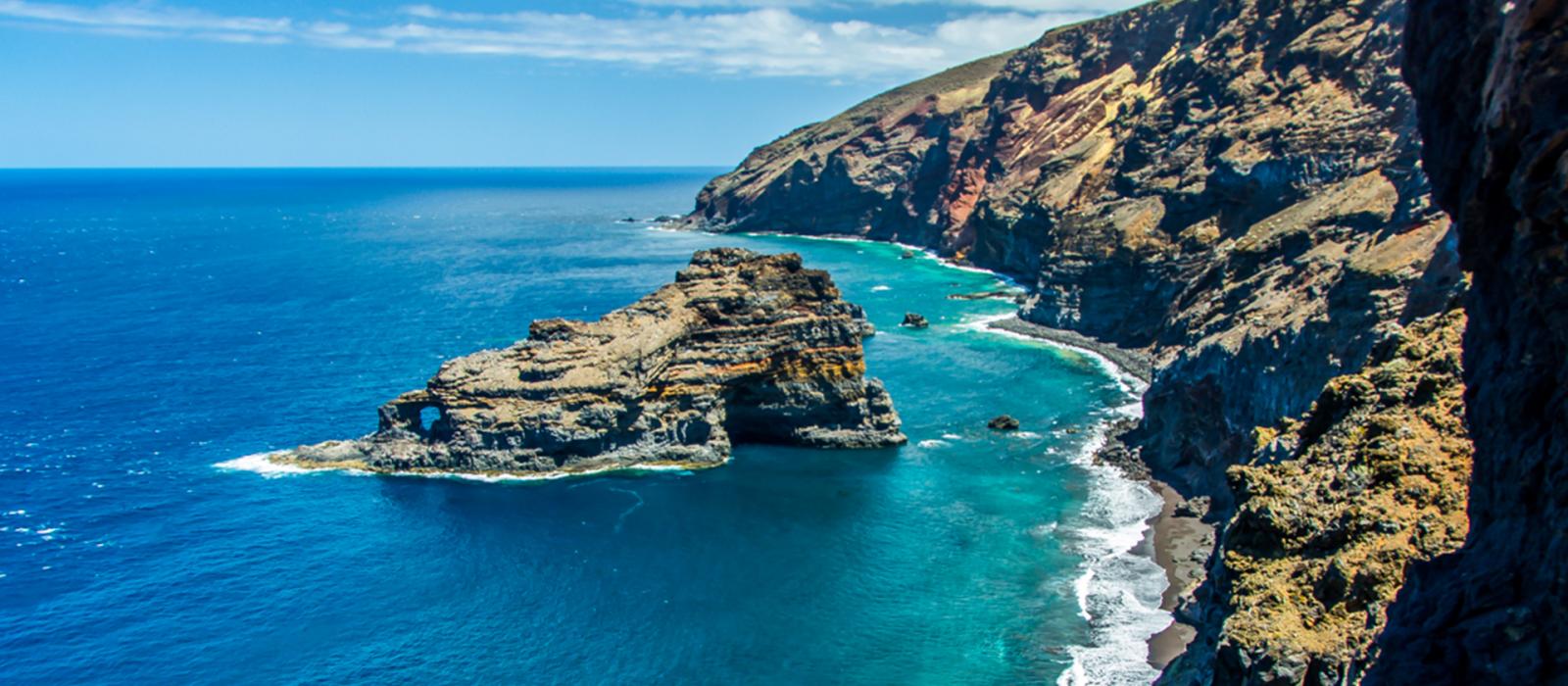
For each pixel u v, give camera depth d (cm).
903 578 7931
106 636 7106
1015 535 8706
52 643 7000
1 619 7312
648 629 7212
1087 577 7844
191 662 6781
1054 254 18775
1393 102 15262
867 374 14362
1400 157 12350
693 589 7806
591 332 10981
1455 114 2283
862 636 7075
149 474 10312
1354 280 8388
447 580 7962
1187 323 13250
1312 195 14862
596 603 7594
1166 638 6862
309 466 10569
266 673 6656
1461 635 2209
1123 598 7481
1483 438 2436
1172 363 10594
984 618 7262
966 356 15588
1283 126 16225
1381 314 7912
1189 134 18762
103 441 11356
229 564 8250
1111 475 10194
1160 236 16850
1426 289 7225
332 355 15675
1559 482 2061
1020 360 15288
